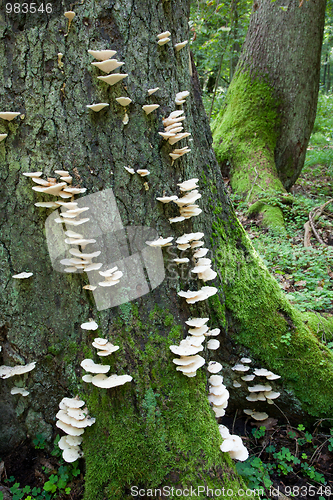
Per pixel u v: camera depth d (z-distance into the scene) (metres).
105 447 1.21
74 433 1.23
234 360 1.60
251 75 4.15
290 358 1.59
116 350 1.24
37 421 1.33
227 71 7.33
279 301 1.67
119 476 1.18
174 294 1.32
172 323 1.30
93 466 1.21
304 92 4.00
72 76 1.18
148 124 1.24
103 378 1.21
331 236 3.00
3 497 1.21
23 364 1.31
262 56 4.04
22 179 1.22
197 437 1.22
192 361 1.26
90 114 1.20
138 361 1.25
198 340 1.29
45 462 1.31
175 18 1.32
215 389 1.37
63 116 1.20
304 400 1.58
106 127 1.21
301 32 3.79
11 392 1.30
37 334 1.29
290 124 4.07
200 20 3.80
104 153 1.21
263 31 4.01
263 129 4.05
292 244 2.89
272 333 1.61
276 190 3.68
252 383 1.59
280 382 1.59
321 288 2.13
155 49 1.24
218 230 1.65
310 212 3.28
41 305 1.28
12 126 1.20
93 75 1.18
